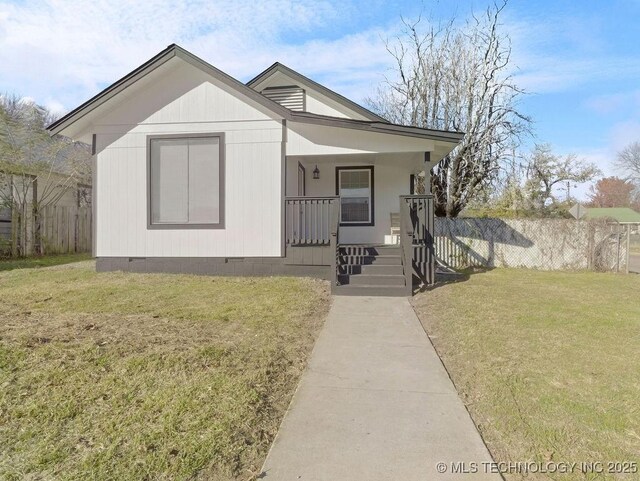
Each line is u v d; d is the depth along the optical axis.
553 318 5.43
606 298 6.98
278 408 2.94
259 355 3.88
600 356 3.94
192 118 8.64
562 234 12.32
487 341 4.43
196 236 8.68
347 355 4.08
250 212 8.56
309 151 8.49
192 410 2.77
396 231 10.73
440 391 3.22
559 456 2.32
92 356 3.60
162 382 3.19
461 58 16.28
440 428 2.63
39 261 11.45
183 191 8.71
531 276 10.00
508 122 15.67
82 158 16.61
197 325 4.80
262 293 6.75
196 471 2.15
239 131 8.55
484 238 12.72
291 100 10.84
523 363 3.76
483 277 9.62
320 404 2.99
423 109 16.88
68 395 2.94
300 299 6.38
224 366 3.54
